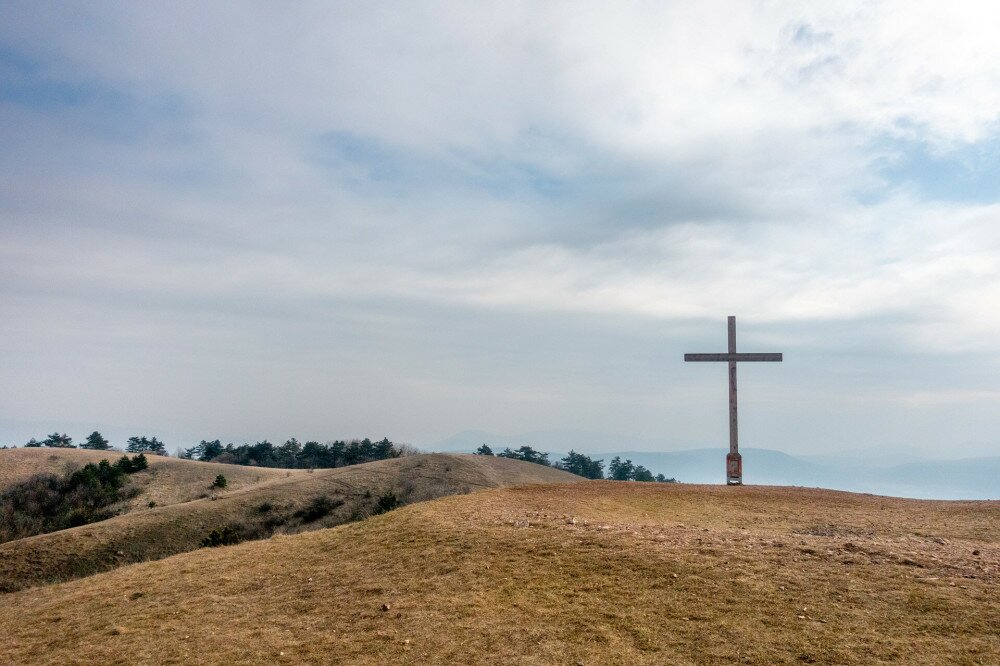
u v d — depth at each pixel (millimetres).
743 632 12102
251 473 94750
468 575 16125
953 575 14414
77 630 15477
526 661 11625
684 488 32406
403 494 69250
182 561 21641
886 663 10633
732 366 36969
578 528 19453
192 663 12734
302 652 12836
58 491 81625
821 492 32594
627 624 12867
